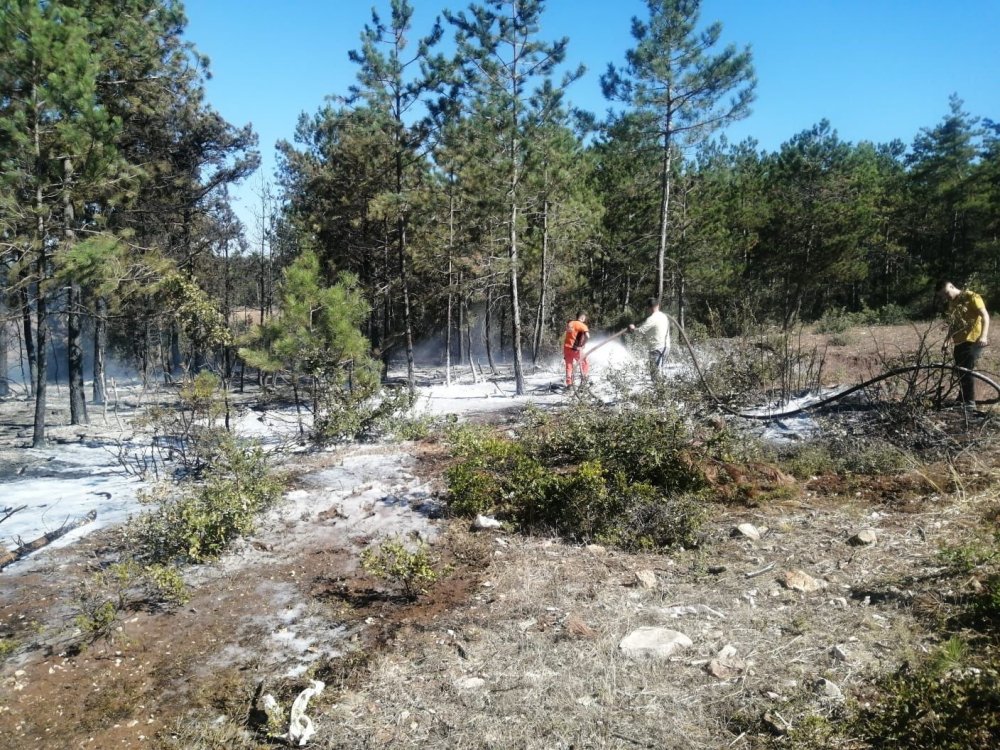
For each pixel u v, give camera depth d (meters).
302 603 5.17
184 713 3.90
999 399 7.75
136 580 5.64
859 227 27.30
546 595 4.91
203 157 21.25
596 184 25.27
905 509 5.81
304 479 8.31
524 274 21.84
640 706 3.53
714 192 25.36
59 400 22.16
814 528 5.67
